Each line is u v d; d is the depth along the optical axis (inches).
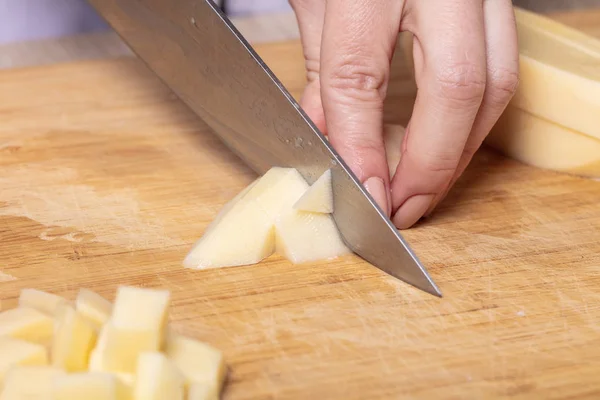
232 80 16.1
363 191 14.8
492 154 17.9
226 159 17.4
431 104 14.9
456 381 13.5
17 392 12.7
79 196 16.4
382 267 15.1
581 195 16.9
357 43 15.2
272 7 23.7
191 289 14.7
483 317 14.4
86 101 18.8
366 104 15.4
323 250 15.3
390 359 13.8
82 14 22.4
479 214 16.3
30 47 21.2
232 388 13.4
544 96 16.8
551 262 15.3
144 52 17.5
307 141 15.3
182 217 16.1
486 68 15.3
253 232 15.2
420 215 15.7
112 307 13.7
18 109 18.5
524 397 13.3
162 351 13.2
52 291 14.6
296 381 13.5
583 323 14.3
